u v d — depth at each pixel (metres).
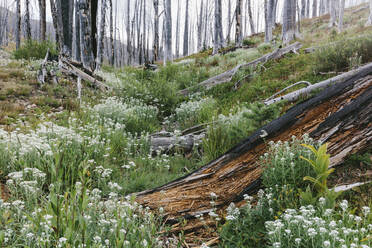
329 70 7.88
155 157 5.75
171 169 5.44
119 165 5.12
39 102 8.11
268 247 2.44
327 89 4.04
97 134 5.67
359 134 3.46
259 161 3.63
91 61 13.40
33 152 4.00
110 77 13.40
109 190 3.84
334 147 3.51
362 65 7.01
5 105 7.33
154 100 10.02
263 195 3.21
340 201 2.92
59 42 14.88
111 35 29.56
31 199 3.01
